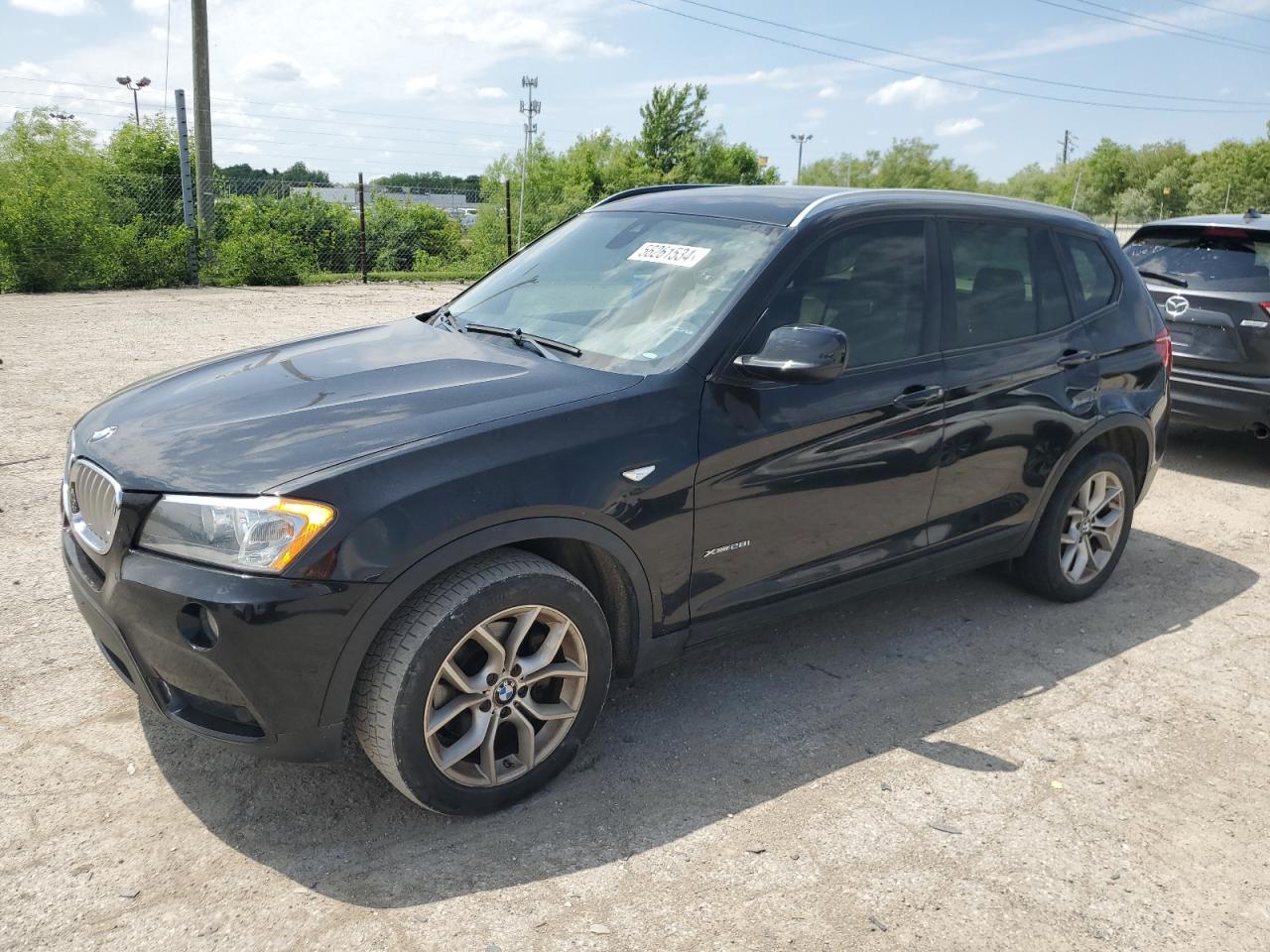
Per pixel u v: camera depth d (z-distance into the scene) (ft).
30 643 12.33
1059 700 12.35
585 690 9.78
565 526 9.18
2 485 18.04
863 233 12.07
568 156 174.70
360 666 8.62
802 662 13.04
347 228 70.74
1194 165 303.68
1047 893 8.81
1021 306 13.73
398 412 9.29
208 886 8.37
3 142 69.72
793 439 10.78
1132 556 17.66
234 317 40.81
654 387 10.04
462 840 9.11
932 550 12.91
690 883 8.69
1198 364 22.34
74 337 34.12
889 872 8.98
